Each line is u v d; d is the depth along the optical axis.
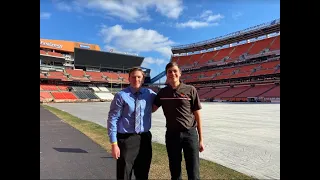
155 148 7.53
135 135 3.82
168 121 3.93
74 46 89.81
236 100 61.88
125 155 3.78
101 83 85.44
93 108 34.09
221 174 5.05
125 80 88.94
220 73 77.25
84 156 6.46
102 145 7.87
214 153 7.14
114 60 89.81
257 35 73.94
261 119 17.66
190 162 3.88
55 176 4.86
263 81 63.19
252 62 71.38
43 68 78.19
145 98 3.95
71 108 33.91
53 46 85.62
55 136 9.53
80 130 11.24
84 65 86.44
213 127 13.09
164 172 5.13
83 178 4.78
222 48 85.00
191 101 3.93
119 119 3.89
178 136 3.86
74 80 76.94
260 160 6.36
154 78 97.38
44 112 23.92
